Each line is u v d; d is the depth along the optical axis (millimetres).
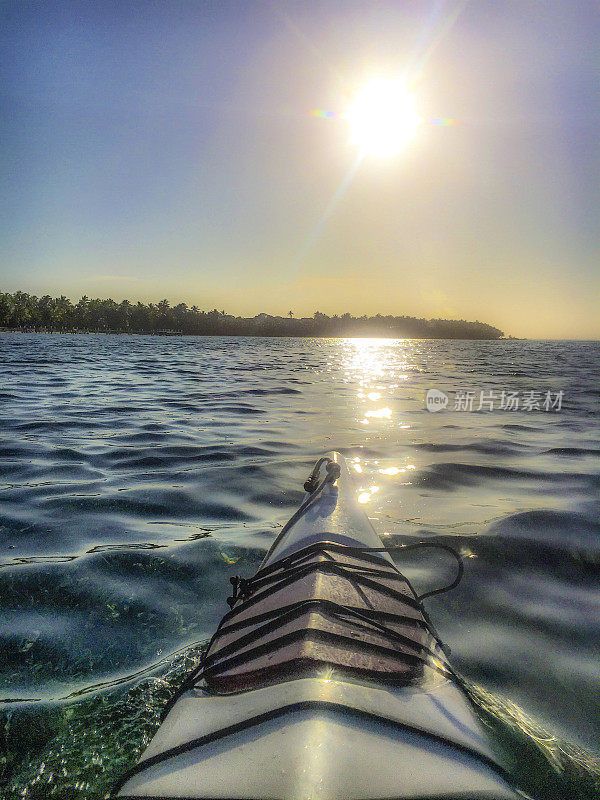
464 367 34906
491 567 4113
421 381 22719
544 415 12680
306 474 6926
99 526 4895
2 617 3273
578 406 14578
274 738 1615
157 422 10797
